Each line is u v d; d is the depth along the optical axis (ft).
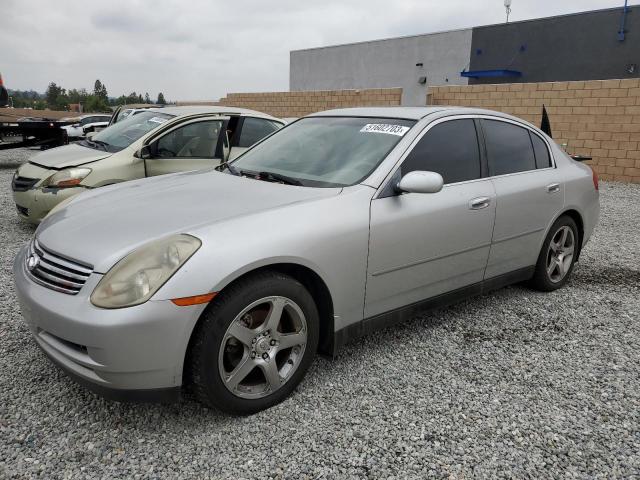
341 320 9.61
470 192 11.55
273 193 9.87
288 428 8.40
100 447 7.88
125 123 23.06
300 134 12.66
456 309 13.52
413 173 9.86
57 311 7.70
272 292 8.41
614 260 18.29
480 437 8.28
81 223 9.06
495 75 74.18
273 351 8.70
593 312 13.46
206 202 9.48
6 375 9.78
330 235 9.07
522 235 13.07
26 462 7.50
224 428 8.37
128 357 7.44
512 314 13.24
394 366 10.46
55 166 19.06
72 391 9.30
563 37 70.28
